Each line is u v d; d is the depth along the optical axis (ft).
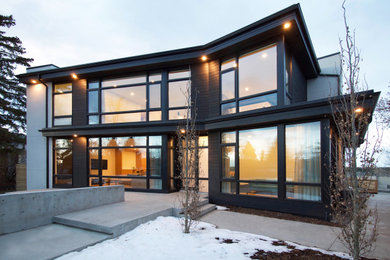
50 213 15.35
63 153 32.27
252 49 22.66
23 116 50.85
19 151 44.75
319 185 17.63
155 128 27.32
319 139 18.12
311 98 30.25
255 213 19.52
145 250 10.92
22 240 12.12
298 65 26.17
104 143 30.63
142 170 28.71
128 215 15.76
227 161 23.75
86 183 30.42
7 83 49.06
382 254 11.16
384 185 43.80
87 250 11.03
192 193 14.98
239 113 21.67
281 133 19.86
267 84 21.34
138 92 29.71
